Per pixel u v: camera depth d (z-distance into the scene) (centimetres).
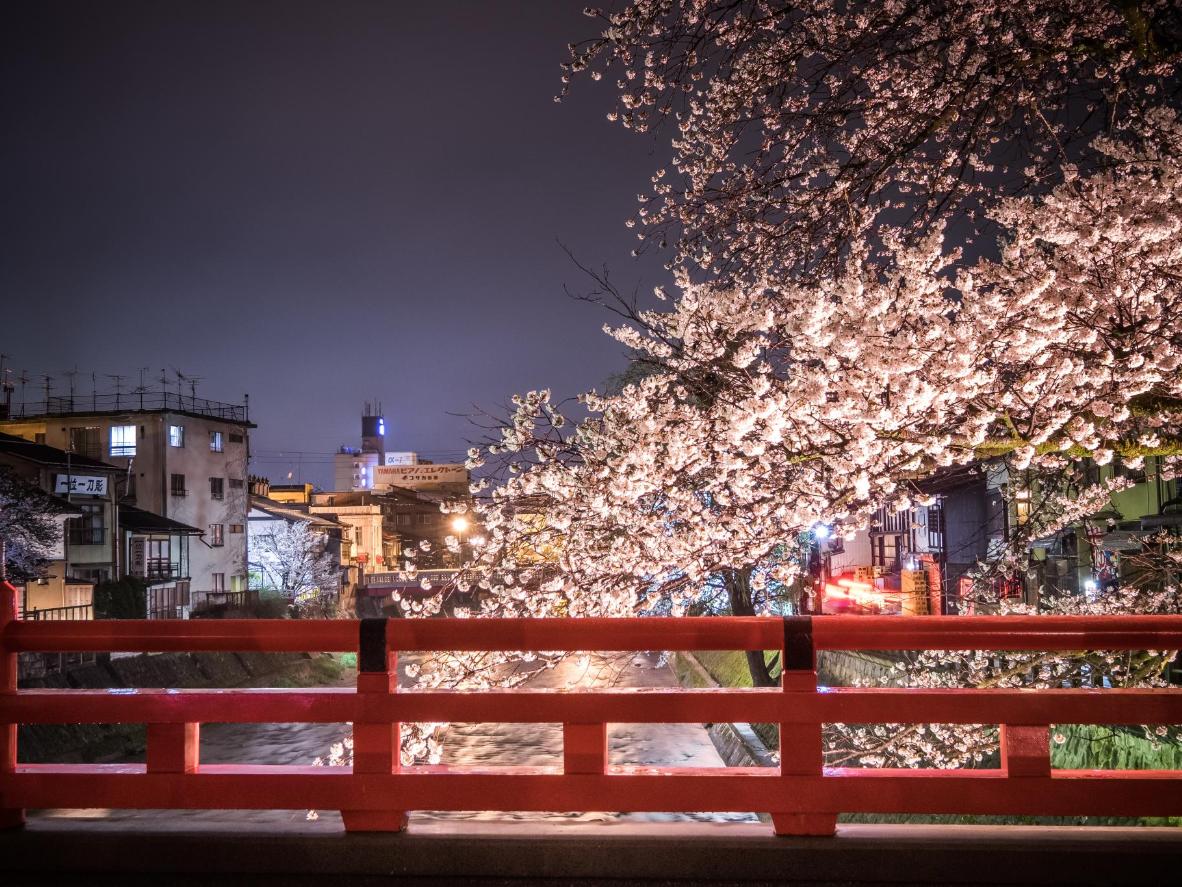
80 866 380
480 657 883
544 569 1014
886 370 703
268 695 382
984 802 358
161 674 3538
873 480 804
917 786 361
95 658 3309
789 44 849
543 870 366
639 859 364
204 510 5281
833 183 802
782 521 886
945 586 2459
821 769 366
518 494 974
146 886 371
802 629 369
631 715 370
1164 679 1015
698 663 3525
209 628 390
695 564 920
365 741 378
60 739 2605
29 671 2961
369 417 10812
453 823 384
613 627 376
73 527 4091
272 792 378
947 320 733
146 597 4375
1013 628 363
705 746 2586
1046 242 762
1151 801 353
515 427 981
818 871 359
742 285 863
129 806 383
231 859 375
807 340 754
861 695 364
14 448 4069
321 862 372
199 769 388
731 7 806
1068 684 973
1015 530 1134
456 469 8981
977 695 360
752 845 362
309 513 7500
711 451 895
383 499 8244
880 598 3117
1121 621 359
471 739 2417
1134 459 774
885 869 358
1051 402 713
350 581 6875
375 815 378
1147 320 702
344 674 4653
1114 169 727
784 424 754
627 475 898
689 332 892
